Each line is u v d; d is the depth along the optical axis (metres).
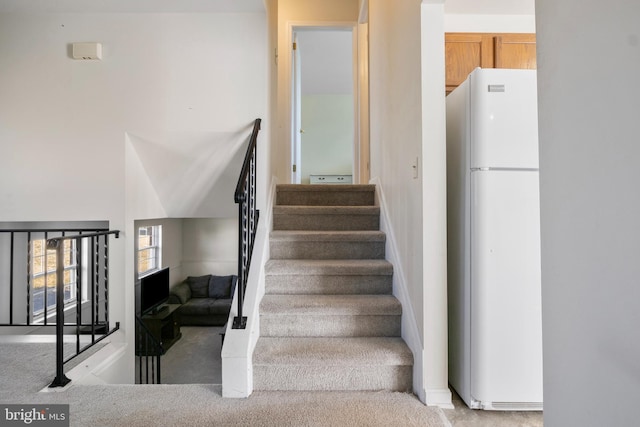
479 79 1.59
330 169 7.24
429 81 1.69
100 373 2.13
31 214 2.50
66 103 2.47
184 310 5.49
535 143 1.58
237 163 2.80
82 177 2.49
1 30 2.45
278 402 1.62
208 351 4.53
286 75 4.06
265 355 1.76
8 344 2.37
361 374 1.75
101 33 2.46
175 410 1.56
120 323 2.46
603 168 0.63
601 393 0.64
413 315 1.83
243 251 1.82
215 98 2.49
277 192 3.00
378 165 2.91
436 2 1.68
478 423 1.52
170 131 2.49
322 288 2.24
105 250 2.43
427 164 1.69
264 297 2.15
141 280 4.35
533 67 2.31
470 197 1.62
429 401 1.63
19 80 2.46
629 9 0.57
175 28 2.47
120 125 2.48
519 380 1.57
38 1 2.32
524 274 1.58
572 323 0.72
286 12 4.05
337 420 1.49
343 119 7.26
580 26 0.69
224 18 2.47
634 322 0.57
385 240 2.46
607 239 0.63
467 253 1.65
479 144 1.58
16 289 3.23
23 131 2.47
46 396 1.69
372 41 3.21
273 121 2.87
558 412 0.77
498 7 2.34
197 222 6.50
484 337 1.58
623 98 0.59
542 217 0.83
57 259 1.79
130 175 2.58
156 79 2.48
